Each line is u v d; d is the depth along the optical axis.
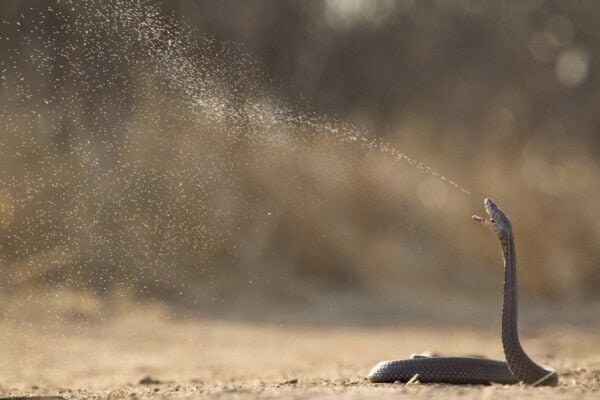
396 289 91.88
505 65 116.19
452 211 96.62
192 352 60.59
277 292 86.62
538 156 104.88
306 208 91.62
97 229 74.38
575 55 117.62
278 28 102.94
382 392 30.45
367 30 110.81
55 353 58.47
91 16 58.41
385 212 95.38
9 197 74.19
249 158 84.31
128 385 42.34
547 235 94.69
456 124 108.31
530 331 72.94
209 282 82.19
